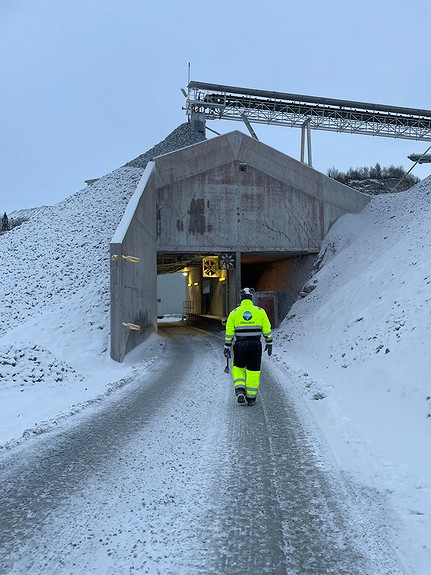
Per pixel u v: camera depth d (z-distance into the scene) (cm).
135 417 685
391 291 1200
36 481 440
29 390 899
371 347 964
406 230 1725
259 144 2312
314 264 2347
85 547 318
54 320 1548
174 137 3366
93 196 2883
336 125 3541
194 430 612
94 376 1102
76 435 595
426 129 3788
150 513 371
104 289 1744
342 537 332
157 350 1580
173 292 5497
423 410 610
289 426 627
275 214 2344
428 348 759
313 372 1045
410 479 427
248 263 2994
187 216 2238
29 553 310
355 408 696
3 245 2522
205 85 3294
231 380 995
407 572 289
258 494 407
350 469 466
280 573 287
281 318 2583
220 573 287
